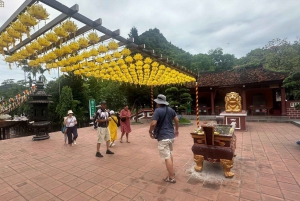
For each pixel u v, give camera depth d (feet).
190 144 20.79
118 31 11.98
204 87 53.36
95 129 34.65
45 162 15.48
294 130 28.45
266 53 88.99
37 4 8.12
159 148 11.02
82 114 67.26
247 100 54.34
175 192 9.68
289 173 11.72
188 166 13.53
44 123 25.88
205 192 9.57
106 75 22.07
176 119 11.73
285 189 9.63
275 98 50.62
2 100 71.72
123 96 63.21
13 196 9.76
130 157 16.21
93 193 9.87
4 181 11.73
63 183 11.24
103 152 18.19
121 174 12.38
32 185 11.06
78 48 11.49
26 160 16.17
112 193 9.81
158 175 12.07
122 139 24.41
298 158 14.71
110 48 13.10
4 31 10.87
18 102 53.67
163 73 27.12
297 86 32.53
